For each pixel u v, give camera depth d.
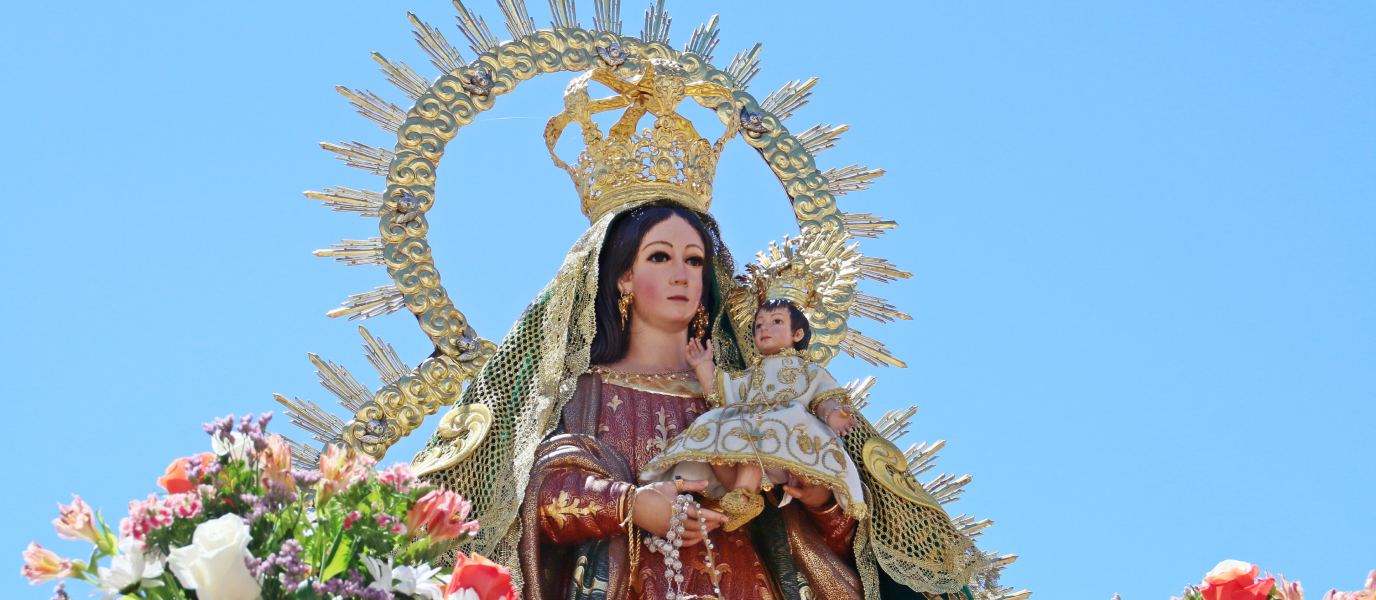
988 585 7.46
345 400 8.42
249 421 5.44
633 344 8.29
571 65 9.27
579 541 7.14
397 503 5.46
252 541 5.12
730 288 8.55
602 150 8.75
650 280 8.22
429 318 8.55
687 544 6.98
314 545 5.27
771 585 7.34
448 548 5.62
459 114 8.90
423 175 8.73
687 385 8.04
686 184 8.70
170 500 5.13
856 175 9.90
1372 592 6.72
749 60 9.99
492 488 7.37
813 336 8.73
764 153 9.59
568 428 7.73
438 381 8.47
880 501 7.57
